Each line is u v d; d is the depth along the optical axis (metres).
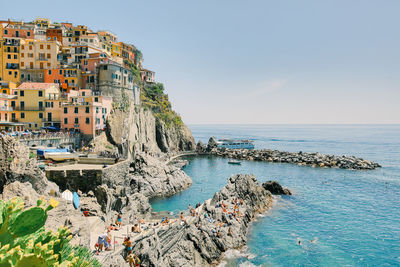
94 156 62.19
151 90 152.50
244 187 63.03
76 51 102.19
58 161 53.69
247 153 152.50
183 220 41.75
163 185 75.50
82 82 98.19
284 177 99.44
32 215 7.04
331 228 52.59
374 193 77.38
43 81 97.81
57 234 8.30
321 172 109.19
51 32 111.31
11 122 72.25
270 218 57.53
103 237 28.23
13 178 33.75
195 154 159.25
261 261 40.84
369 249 44.66
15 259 6.46
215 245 42.53
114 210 44.69
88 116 78.88
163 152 136.00
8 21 113.88
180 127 164.12
